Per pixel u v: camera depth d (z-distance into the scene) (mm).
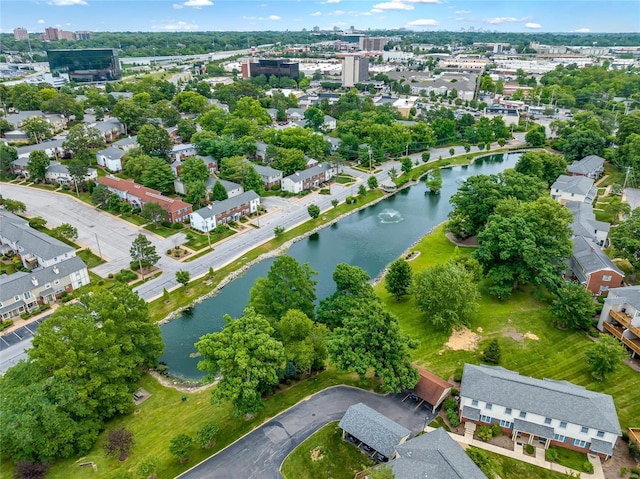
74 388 54531
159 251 103875
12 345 74000
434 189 145750
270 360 56812
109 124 182875
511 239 81312
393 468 45031
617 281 79938
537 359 67875
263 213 126250
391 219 127250
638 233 86938
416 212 132500
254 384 53750
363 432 51719
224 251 104938
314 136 166250
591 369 64750
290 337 63281
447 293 71812
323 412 58094
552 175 139625
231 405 60219
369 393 61250
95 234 110812
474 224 107750
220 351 54656
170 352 74375
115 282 91812
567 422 51250
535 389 53969
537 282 78875
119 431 53500
